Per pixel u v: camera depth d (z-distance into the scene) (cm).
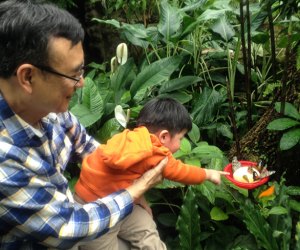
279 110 212
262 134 226
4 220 109
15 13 98
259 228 189
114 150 149
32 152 112
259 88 278
